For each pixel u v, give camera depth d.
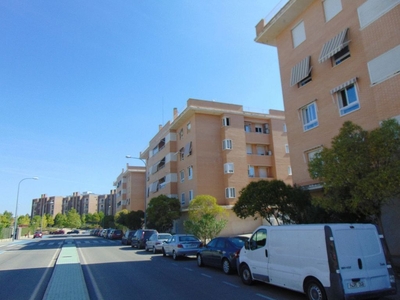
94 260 17.64
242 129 34.25
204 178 32.41
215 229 24.45
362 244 6.97
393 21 12.43
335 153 9.80
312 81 18.28
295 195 14.98
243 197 15.75
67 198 157.50
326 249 6.84
